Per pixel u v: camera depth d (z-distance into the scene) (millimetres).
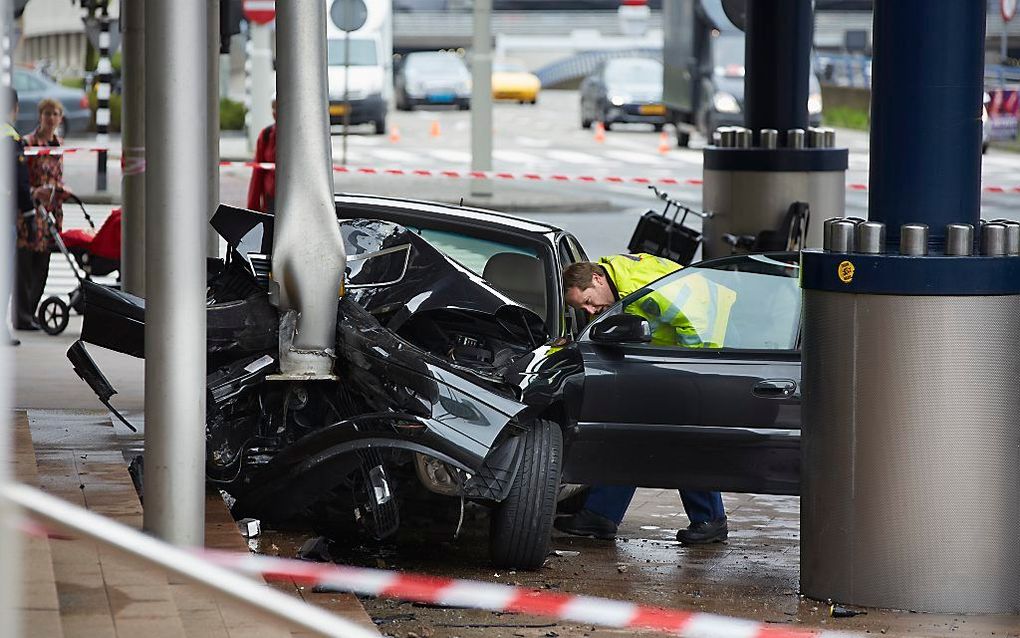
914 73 18234
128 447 24094
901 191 18375
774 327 22906
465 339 22656
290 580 17953
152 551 8023
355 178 78625
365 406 20922
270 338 20656
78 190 69375
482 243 24922
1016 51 150375
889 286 18047
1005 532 18438
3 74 8789
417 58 159000
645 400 22266
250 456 20781
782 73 38625
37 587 14977
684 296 23109
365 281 22125
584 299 24109
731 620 17891
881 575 18609
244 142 101312
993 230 18156
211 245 33125
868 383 18359
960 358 18094
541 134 124750
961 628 17859
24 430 24859
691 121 108812
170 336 16797
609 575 20797
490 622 17734
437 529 21031
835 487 18766
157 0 16438
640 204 72688
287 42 20406
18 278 38688
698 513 23484
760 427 22062
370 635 8180
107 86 67625
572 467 22344
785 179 38000
